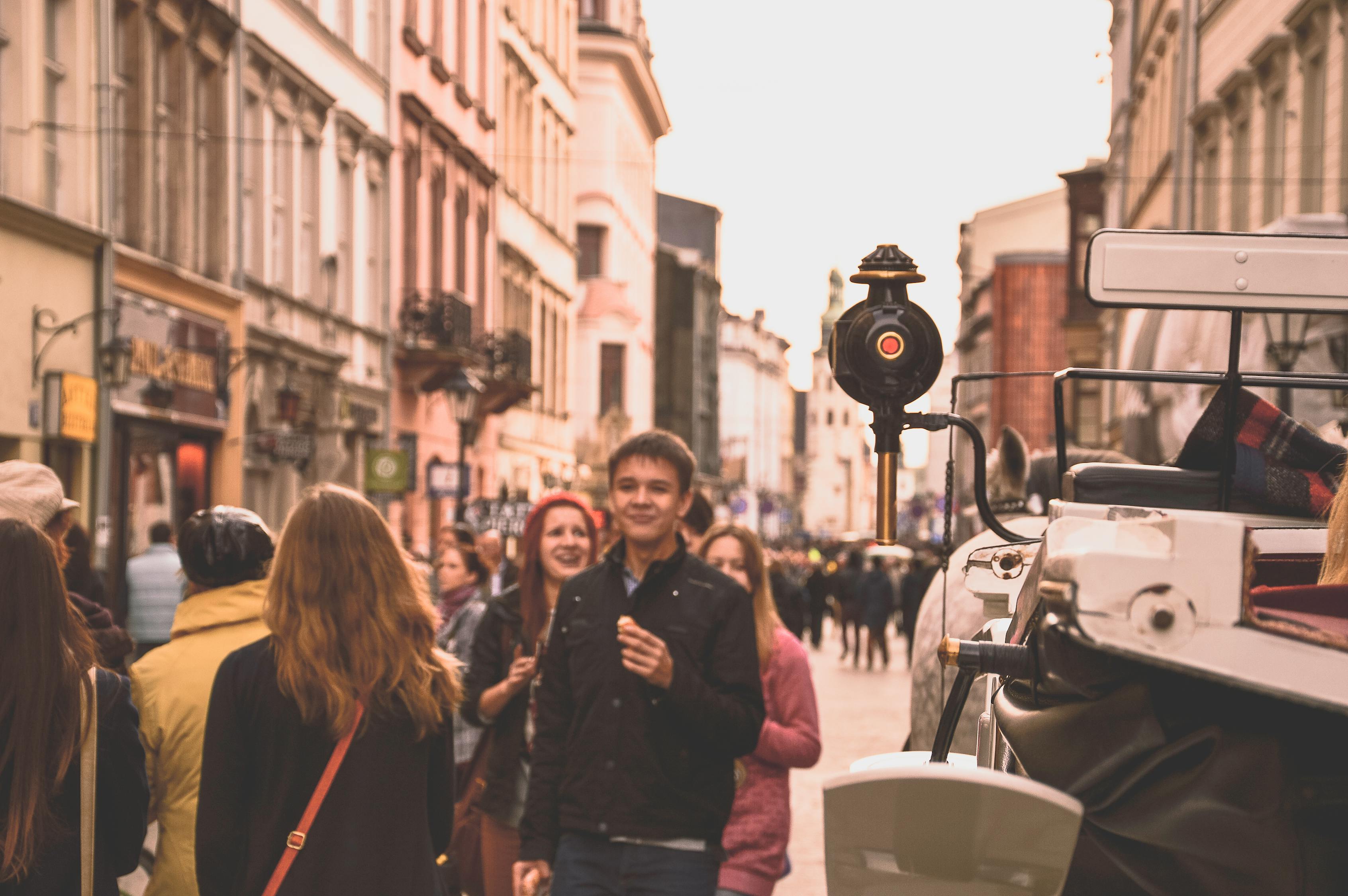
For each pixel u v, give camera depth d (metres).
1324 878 2.52
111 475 22.11
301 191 31.59
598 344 74.81
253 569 5.62
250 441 27.91
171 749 5.41
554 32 59.59
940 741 3.70
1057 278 79.06
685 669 5.50
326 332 32.41
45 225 19.72
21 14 19.94
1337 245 3.63
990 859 2.32
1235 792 2.52
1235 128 29.28
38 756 4.25
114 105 22.61
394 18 37.31
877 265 4.16
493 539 14.80
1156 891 2.57
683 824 5.58
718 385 123.88
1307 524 3.73
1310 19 23.98
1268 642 2.31
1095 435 56.28
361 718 4.77
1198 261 3.65
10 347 19.03
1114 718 2.62
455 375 31.83
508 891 7.21
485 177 46.84
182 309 24.56
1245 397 3.92
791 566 80.88
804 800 15.12
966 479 20.59
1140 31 45.97
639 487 5.83
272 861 4.73
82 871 4.36
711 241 128.88
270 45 28.89
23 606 4.29
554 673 5.88
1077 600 2.35
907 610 36.59
